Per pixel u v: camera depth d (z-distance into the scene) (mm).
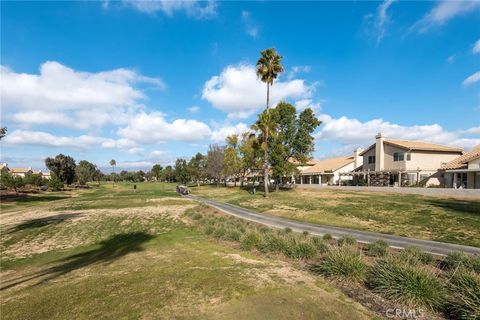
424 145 39344
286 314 5062
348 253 7531
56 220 22281
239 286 6316
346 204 26562
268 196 37531
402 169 36719
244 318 4938
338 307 5355
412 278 5785
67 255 13688
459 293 5309
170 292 6098
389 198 28688
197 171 89500
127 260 10445
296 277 6965
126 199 39688
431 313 5219
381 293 6008
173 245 13008
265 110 38375
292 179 65000
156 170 153250
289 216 23453
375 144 42562
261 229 14922
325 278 6973
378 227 17781
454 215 18578
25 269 11562
